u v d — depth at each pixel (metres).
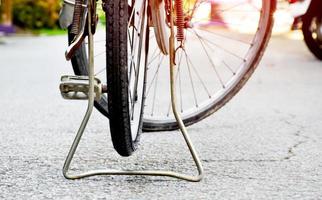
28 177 2.87
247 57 3.75
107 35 2.48
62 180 2.81
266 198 2.55
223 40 15.23
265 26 3.69
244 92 6.17
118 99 2.51
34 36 21.09
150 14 2.89
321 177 2.90
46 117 4.66
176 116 2.80
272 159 3.27
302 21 9.17
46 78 7.57
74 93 2.58
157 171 2.84
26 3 26.02
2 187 2.70
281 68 8.54
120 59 2.48
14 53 12.30
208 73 8.09
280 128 4.23
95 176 2.86
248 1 3.70
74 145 2.77
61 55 11.82
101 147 3.54
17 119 4.57
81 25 2.62
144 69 2.89
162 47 2.87
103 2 2.62
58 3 26.98
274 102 5.50
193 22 3.47
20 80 7.32
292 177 2.89
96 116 4.69
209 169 3.04
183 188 2.69
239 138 3.86
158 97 5.72
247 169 3.04
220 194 2.60
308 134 4.01
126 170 2.88
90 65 2.56
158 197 2.55
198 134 3.99
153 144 3.62
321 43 9.20
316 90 6.31
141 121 2.87
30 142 3.70
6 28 21.52
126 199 2.52
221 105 3.76
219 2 3.65
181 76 7.66
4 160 3.21
